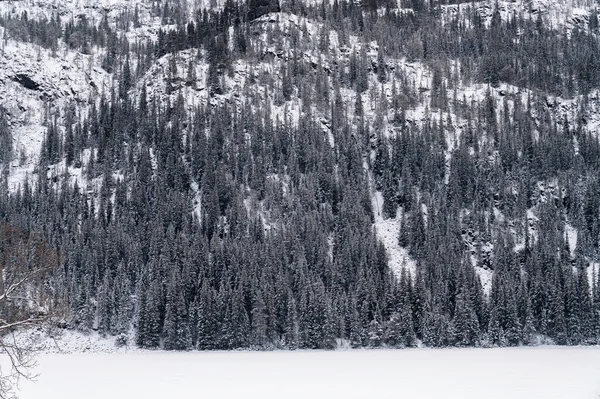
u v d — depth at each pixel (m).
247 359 109.50
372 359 107.25
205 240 146.75
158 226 149.75
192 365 100.56
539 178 183.38
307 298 132.12
